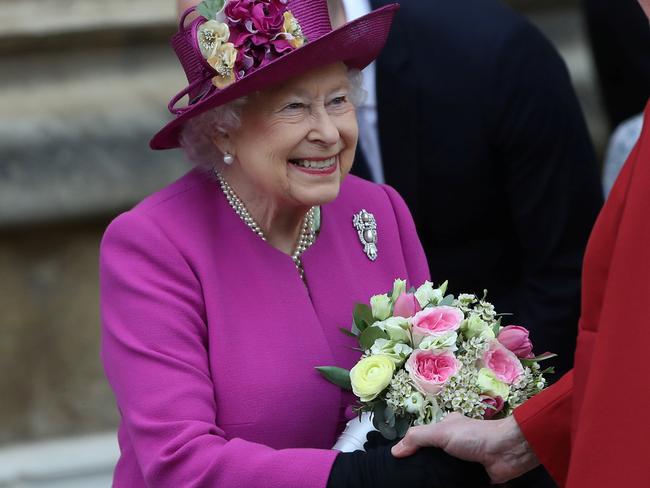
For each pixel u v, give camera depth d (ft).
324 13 36.45
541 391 35.88
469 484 34.96
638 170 30.40
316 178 35.83
